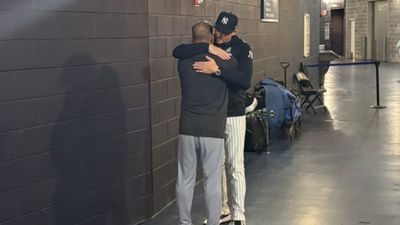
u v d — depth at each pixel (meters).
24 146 3.75
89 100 4.25
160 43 5.08
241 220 4.65
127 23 4.59
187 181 4.33
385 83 17.34
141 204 4.90
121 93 4.57
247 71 4.39
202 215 5.10
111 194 4.54
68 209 4.14
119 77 4.54
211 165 4.25
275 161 7.16
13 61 3.63
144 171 4.91
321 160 7.19
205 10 6.19
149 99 4.91
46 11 3.84
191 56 4.23
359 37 30.91
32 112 3.79
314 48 13.45
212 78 4.19
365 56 30.25
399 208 5.19
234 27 4.50
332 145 8.14
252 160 7.25
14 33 3.63
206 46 4.25
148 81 4.88
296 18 11.45
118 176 4.60
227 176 4.80
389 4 27.89
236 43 4.53
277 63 9.98
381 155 7.42
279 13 10.05
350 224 4.78
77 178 4.20
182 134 4.26
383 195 5.61
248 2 7.97
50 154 3.95
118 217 4.64
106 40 4.38
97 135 4.36
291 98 8.71
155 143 5.06
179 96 5.55
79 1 4.10
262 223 4.84
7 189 3.65
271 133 8.64
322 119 10.54
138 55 4.74
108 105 4.44
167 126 5.30
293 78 11.28
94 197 4.37
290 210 5.18
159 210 5.20
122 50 4.55
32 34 3.75
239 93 4.60
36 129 3.83
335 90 15.53
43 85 3.86
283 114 8.50
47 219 3.96
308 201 5.44
